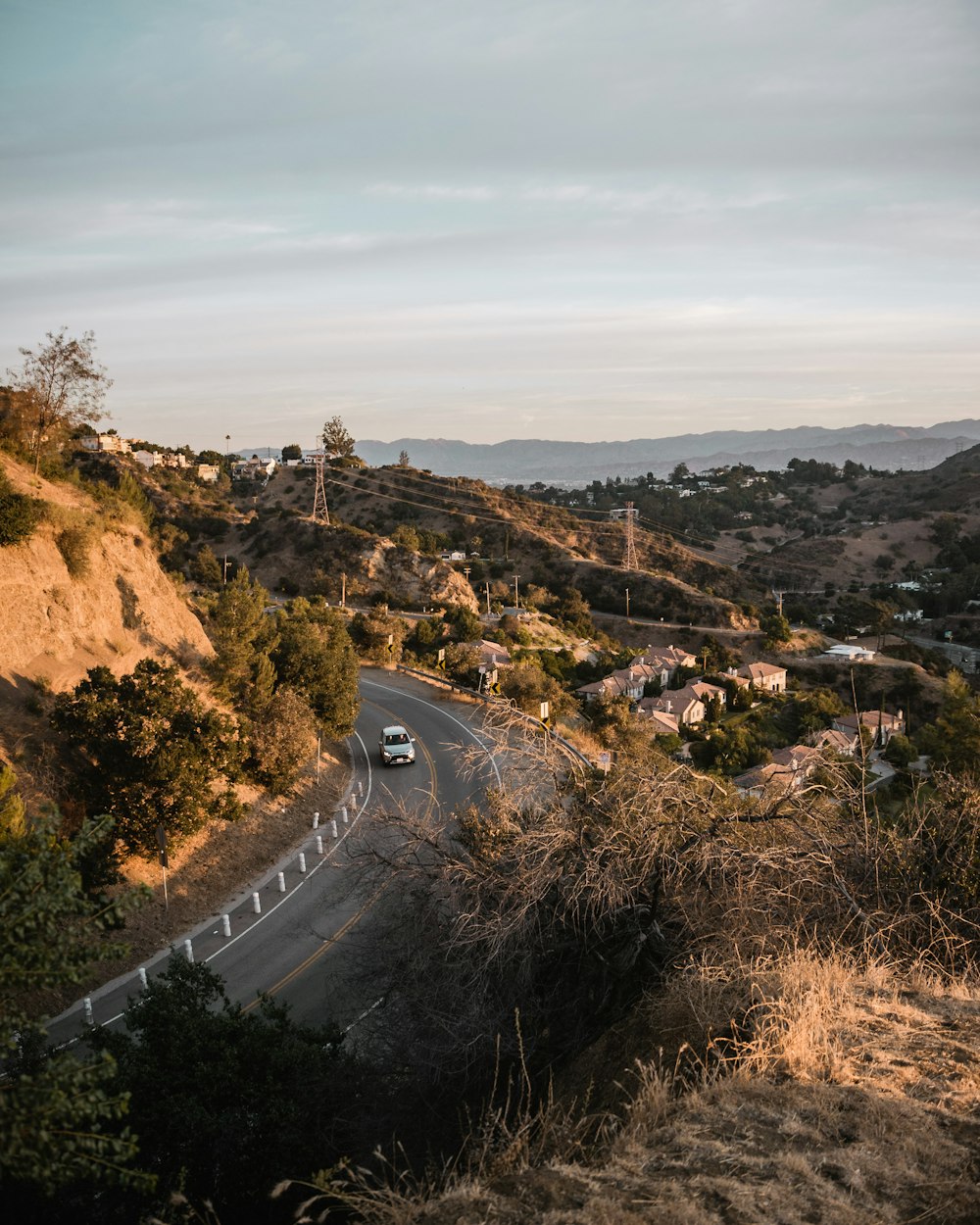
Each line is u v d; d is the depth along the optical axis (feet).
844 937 26.11
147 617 90.48
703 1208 12.73
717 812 29.25
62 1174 13.65
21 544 76.43
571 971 27.91
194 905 62.34
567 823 28.73
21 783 59.57
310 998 49.47
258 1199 23.97
